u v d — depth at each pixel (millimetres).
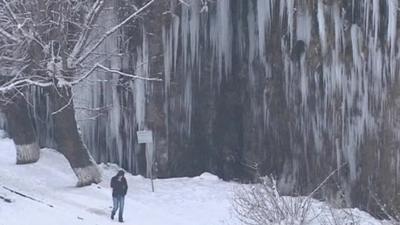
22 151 82312
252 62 85188
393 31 68625
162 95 88250
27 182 72438
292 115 78875
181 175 89062
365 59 71438
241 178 88000
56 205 61688
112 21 84938
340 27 73438
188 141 89438
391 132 68875
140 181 82875
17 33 72438
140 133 77250
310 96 76750
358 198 71125
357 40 72062
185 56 88312
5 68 76938
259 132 84062
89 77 88062
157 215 66000
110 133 90375
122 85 87750
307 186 75812
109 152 91000
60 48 71812
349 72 72812
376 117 70500
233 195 70312
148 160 87062
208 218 66750
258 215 50625
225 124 89875
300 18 77250
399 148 68250
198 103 89500
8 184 68438
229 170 89188
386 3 69438
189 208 70875
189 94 88875
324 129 75312
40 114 94312
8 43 75312
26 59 74688
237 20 87125
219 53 88188
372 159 70500
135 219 62531
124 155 90438
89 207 65375
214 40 88250
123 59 88250
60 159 86375
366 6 71125
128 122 89625
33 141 83188
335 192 72188
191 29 88062
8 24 72938
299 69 78000
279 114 81250
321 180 74500
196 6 87688
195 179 85188
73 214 58875
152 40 87625
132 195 75188
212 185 81625
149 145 87375
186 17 88000
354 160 72438
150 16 87375
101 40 74438
